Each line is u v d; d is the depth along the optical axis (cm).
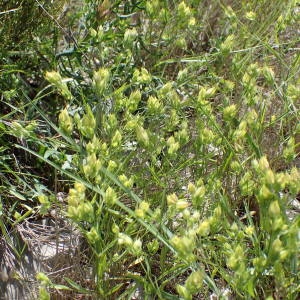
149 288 24
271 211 20
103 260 24
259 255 23
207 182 28
